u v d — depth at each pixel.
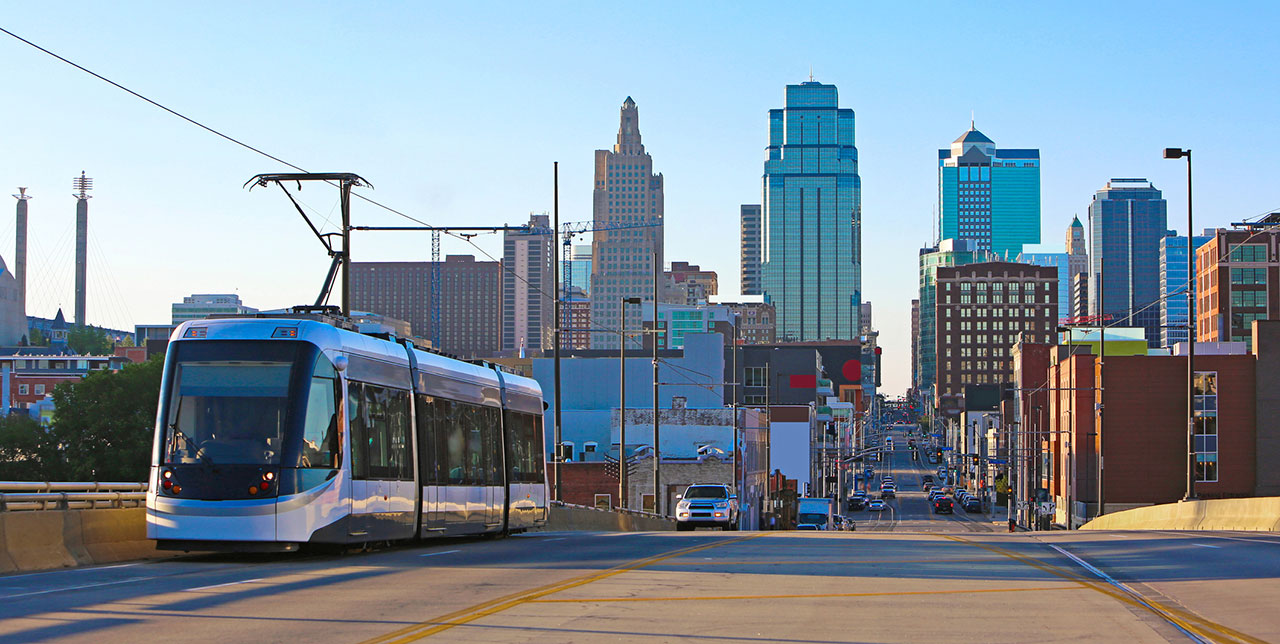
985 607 14.13
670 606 13.73
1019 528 101.81
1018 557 22.31
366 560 20.33
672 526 61.50
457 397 26.62
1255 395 93.75
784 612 13.38
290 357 20.28
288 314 21.70
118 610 12.91
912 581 17.05
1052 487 112.56
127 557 21.11
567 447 46.94
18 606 13.23
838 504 111.38
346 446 20.77
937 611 13.70
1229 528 43.47
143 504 29.36
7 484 22.41
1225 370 94.19
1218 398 94.12
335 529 20.33
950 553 23.28
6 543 18.11
